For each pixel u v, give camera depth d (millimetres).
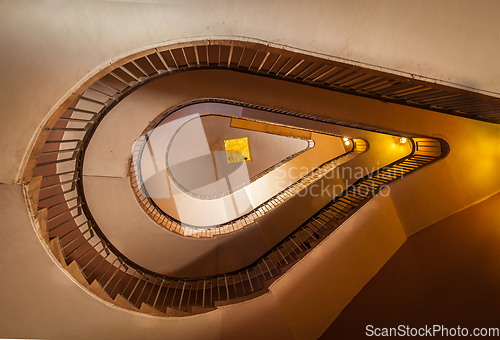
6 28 1608
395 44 2369
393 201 3994
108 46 1885
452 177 4109
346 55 2340
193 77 4254
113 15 1854
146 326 2768
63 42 1764
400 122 4582
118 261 4039
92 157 3797
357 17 2254
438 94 3188
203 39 2094
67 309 2305
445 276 3104
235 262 5059
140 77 3461
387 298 3230
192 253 4883
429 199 4023
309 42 2264
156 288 4277
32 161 1846
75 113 3475
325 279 3428
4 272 1998
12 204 1851
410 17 2293
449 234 3598
